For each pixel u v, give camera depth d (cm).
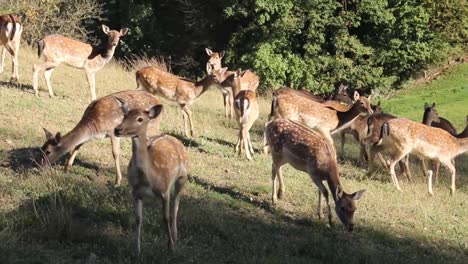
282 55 2602
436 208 998
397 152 1077
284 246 746
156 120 900
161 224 732
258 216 829
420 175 1248
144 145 618
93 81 1274
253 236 757
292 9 2570
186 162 689
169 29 3064
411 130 1071
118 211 742
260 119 1633
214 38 2981
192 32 3017
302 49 2662
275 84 2542
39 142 952
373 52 2655
